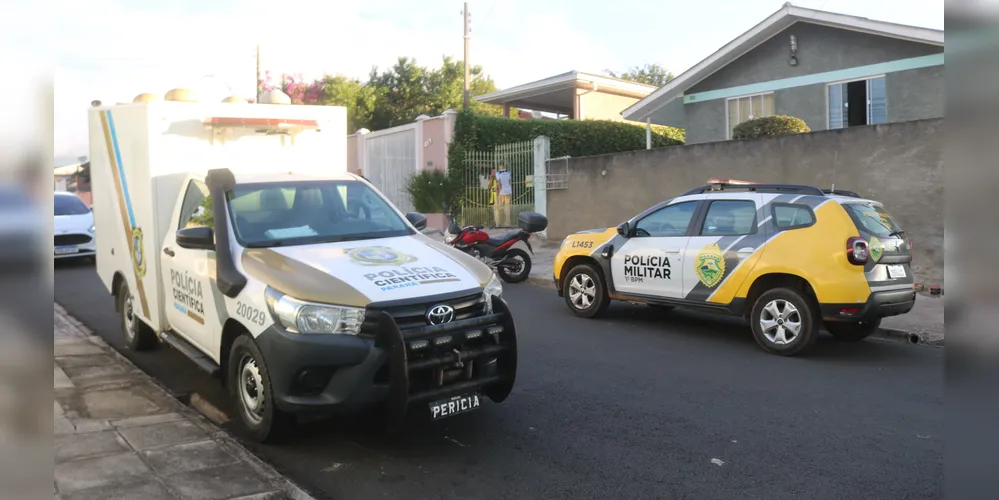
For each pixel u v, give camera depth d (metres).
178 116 6.41
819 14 15.87
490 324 4.79
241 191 5.57
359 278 4.62
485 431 5.25
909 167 10.63
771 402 5.93
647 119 19.36
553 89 25.97
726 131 18.38
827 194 7.66
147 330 7.30
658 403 5.90
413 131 22.03
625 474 4.51
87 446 4.59
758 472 4.54
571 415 5.61
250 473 4.23
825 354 7.61
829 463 4.68
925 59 14.84
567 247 9.69
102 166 7.61
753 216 7.87
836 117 16.33
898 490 4.26
